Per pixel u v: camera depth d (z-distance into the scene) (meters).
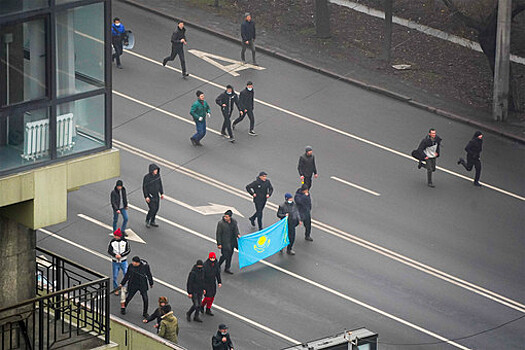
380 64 137.75
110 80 61.56
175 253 102.44
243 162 117.38
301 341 91.69
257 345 90.69
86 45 60.38
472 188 115.62
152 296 96.38
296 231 106.75
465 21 131.75
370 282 100.06
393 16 147.38
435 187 115.25
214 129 122.94
